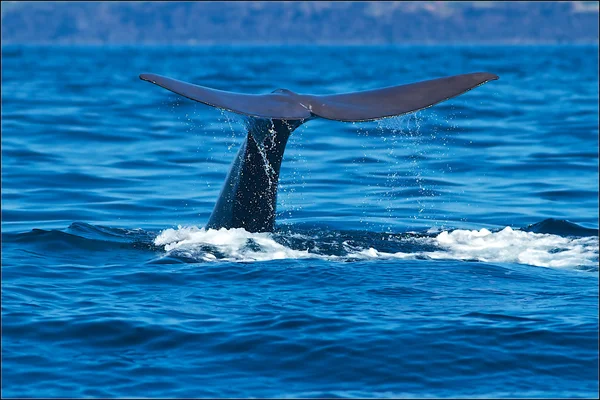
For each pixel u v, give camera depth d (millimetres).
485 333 34156
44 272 43219
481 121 118188
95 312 36531
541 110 134000
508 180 77375
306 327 34750
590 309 37062
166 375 30719
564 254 47281
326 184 73938
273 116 40125
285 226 54000
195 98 39562
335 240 48094
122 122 116688
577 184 75500
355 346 32906
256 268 42562
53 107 136625
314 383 30172
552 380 30453
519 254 46938
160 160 86750
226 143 98875
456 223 60344
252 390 29594
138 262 45094
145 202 67188
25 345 33156
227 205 47812
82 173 78750
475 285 40562
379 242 48281
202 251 45250
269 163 46250
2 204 65750
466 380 30484
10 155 88125
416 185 74188
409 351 32562
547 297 38875
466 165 84000
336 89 188625
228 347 33000
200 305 37562
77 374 30750
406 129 106938
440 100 42375
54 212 63188
